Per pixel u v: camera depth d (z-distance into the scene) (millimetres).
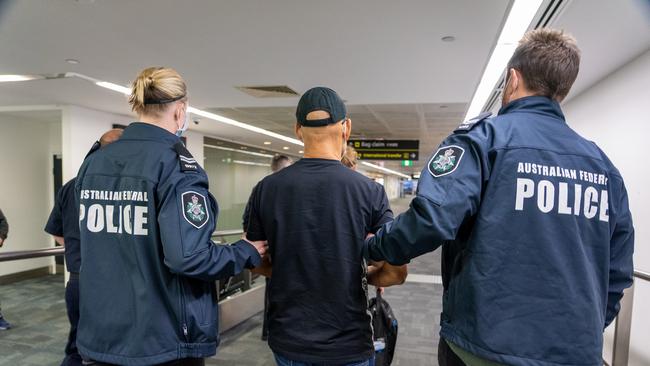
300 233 1036
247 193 11062
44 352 2975
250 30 2562
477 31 2533
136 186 1044
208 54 3041
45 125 6039
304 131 1113
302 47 2887
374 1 2143
